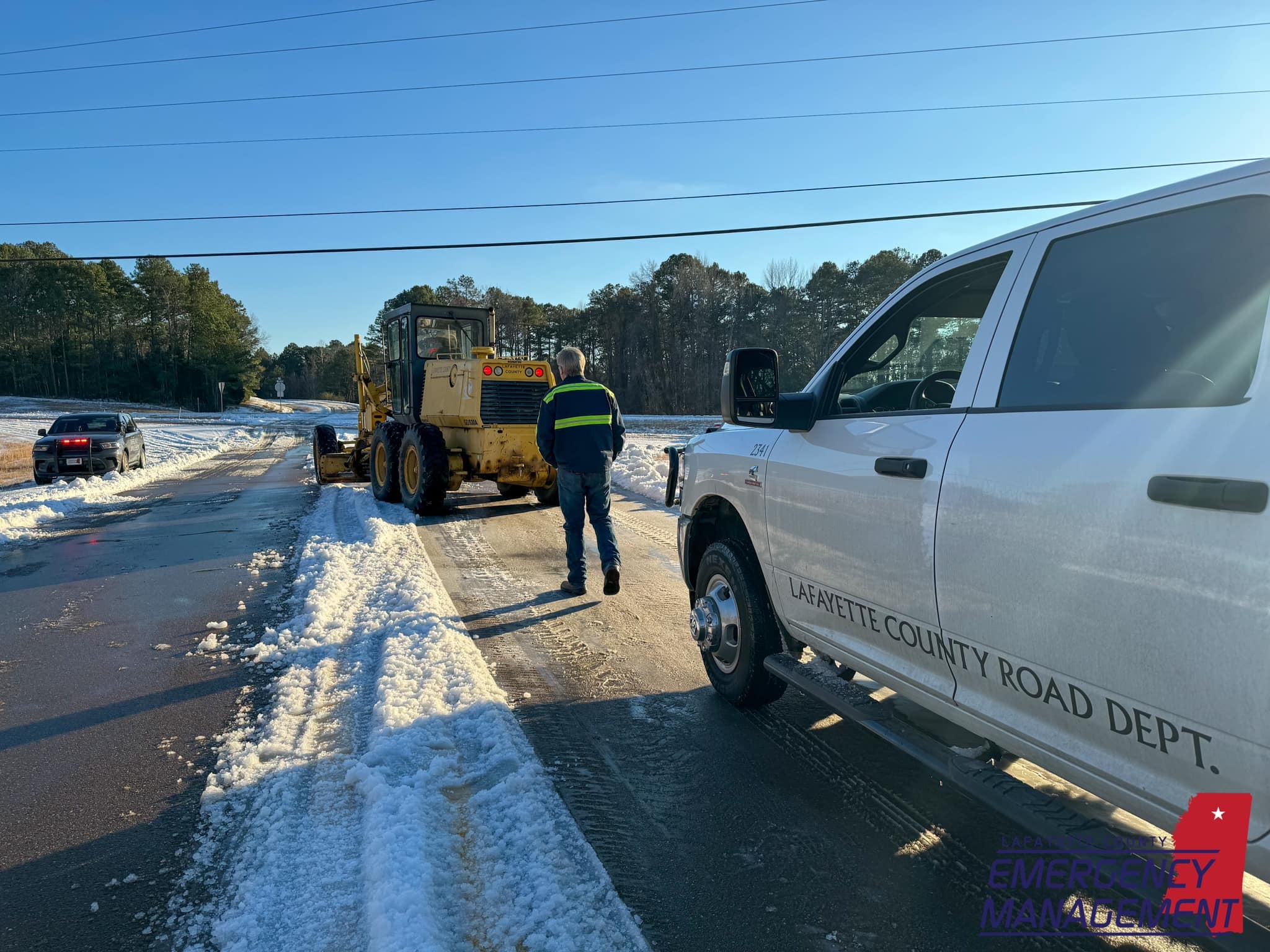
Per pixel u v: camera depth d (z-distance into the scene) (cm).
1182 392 171
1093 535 178
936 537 229
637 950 213
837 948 216
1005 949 214
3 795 312
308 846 265
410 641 471
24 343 9138
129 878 254
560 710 386
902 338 301
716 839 272
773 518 329
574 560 609
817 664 360
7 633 543
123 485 1514
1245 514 146
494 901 235
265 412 8588
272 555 791
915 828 278
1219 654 150
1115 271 196
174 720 384
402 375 1249
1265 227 162
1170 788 167
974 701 226
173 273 9444
